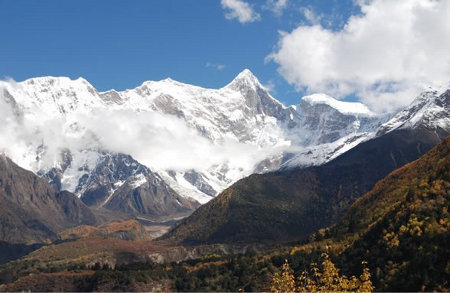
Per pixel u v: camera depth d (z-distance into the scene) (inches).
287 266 6560.0
